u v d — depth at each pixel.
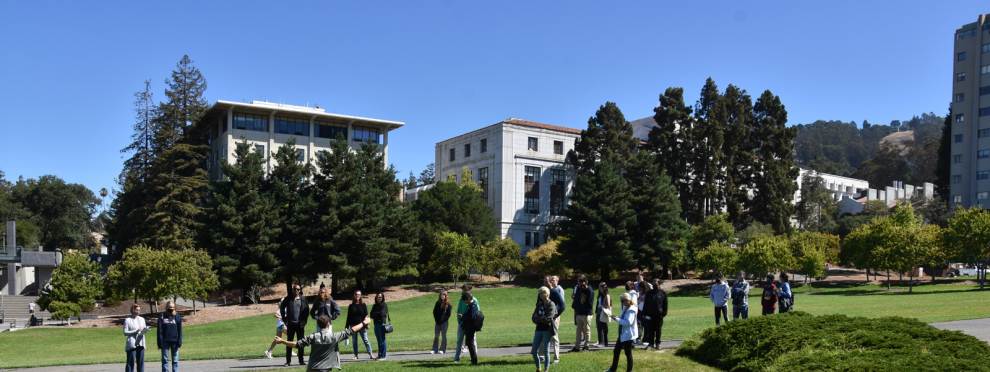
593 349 20.19
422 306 56.97
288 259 59.97
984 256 58.28
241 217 57.94
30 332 42.28
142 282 47.56
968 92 116.19
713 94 84.88
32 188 108.56
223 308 53.78
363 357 20.58
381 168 69.06
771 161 85.56
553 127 95.25
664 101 84.88
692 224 83.56
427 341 25.17
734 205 83.75
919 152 186.38
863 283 68.25
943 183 120.75
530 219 91.56
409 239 66.25
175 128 82.50
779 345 16.05
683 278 78.19
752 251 63.84
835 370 13.57
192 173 79.75
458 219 73.56
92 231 124.62
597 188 72.00
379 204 63.56
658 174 75.38
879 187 185.38
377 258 60.94
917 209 107.25
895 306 36.78
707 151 82.25
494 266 71.12
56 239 108.38
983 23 115.38
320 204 60.75
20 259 72.25
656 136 84.69
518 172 91.25
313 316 19.45
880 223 65.31
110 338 40.56
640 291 21.31
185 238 69.81
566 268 73.12
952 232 60.25
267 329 43.09
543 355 17.09
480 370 16.66
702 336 19.19
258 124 83.69
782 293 23.53
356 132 89.50
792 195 87.50
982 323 25.05
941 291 53.34
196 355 23.11
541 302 16.30
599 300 21.31
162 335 17.42
